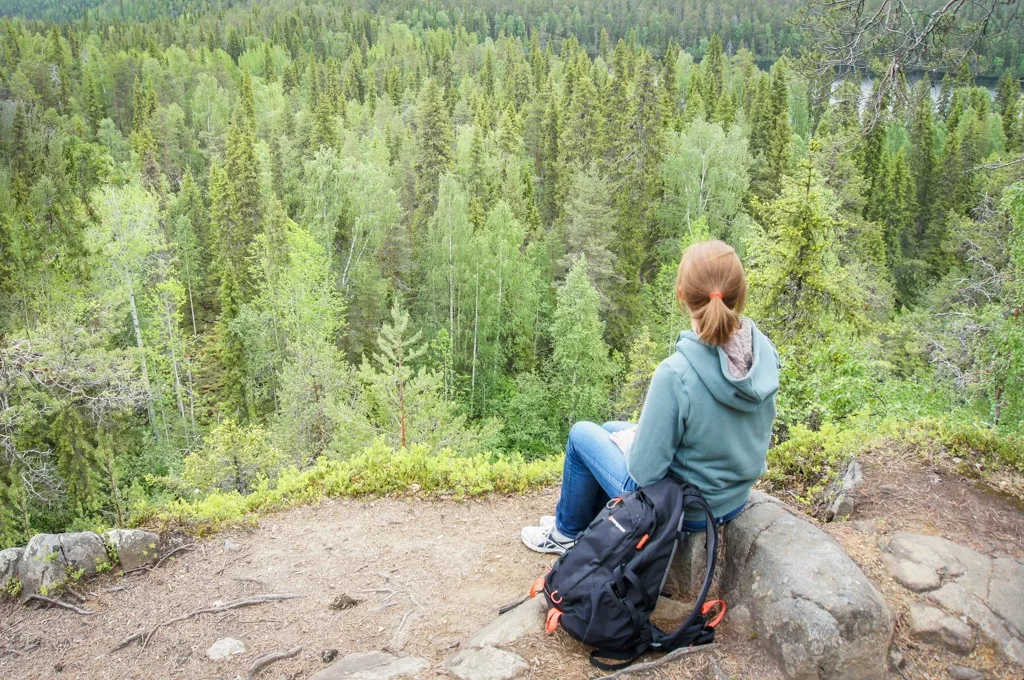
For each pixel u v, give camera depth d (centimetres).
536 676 302
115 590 460
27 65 8338
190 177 5188
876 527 411
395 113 7719
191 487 1819
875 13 659
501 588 433
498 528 523
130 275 3120
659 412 285
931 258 4891
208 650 393
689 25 14812
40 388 1958
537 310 3675
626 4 16075
